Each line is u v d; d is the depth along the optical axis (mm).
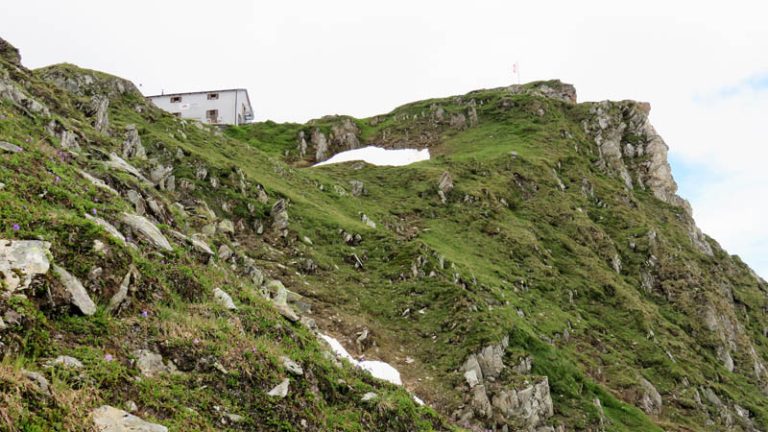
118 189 22312
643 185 102500
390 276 43406
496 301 46625
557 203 78812
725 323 69562
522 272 58719
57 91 38656
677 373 50375
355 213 59406
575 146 99375
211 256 22156
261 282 28406
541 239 69188
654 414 43812
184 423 12148
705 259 87125
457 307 39656
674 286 71125
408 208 67688
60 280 12750
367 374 21297
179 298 16844
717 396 51750
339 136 112312
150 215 23312
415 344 36469
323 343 22406
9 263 12102
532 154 90812
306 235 46281
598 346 50438
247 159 62375
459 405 31438
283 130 111062
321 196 61062
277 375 15648
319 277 41062
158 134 50969
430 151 102625
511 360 36906
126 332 13656
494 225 67125
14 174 15930
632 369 47312
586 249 70438
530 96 114188
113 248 14844
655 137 108750
